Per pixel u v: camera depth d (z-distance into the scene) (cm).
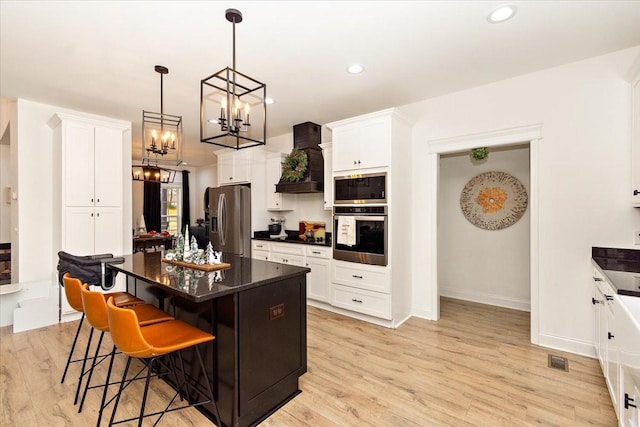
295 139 479
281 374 208
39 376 237
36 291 362
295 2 194
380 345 296
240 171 538
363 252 355
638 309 167
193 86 324
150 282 192
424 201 371
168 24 216
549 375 240
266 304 197
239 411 180
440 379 236
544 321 292
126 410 198
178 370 218
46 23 214
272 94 350
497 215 419
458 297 455
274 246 464
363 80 312
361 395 216
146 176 507
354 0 193
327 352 282
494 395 215
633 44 246
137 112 410
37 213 375
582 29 225
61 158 356
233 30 207
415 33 230
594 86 267
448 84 323
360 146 359
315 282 412
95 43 241
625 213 256
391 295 336
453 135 346
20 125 364
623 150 255
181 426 184
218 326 187
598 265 237
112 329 154
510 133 308
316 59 270
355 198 364
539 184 293
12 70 287
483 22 217
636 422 141
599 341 236
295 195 518
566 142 280
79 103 375
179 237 260
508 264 412
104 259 254
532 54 262
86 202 371
